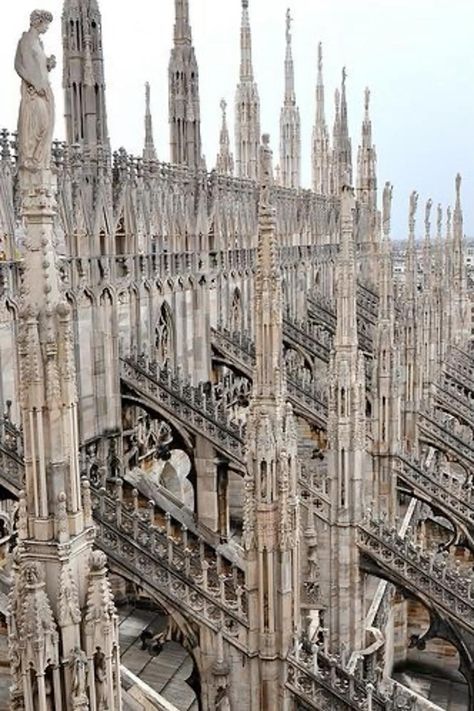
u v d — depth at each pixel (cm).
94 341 3750
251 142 8356
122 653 3600
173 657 3581
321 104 10819
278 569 2723
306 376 5688
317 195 8181
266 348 2647
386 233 9519
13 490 2636
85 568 1553
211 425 3862
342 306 3762
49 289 1489
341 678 2888
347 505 3831
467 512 4850
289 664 2784
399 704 3036
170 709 2561
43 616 1478
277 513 2698
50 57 1452
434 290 7906
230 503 5356
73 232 3569
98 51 3659
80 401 3659
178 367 4269
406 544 3825
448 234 12194
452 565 4391
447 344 9219
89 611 1527
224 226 5303
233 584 3062
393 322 5100
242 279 5647
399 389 5072
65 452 1511
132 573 2888
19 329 1500
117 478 3584
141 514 3256
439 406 7019
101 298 3772
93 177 3684
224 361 5050
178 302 4638
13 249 3198
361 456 3844
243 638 2789
